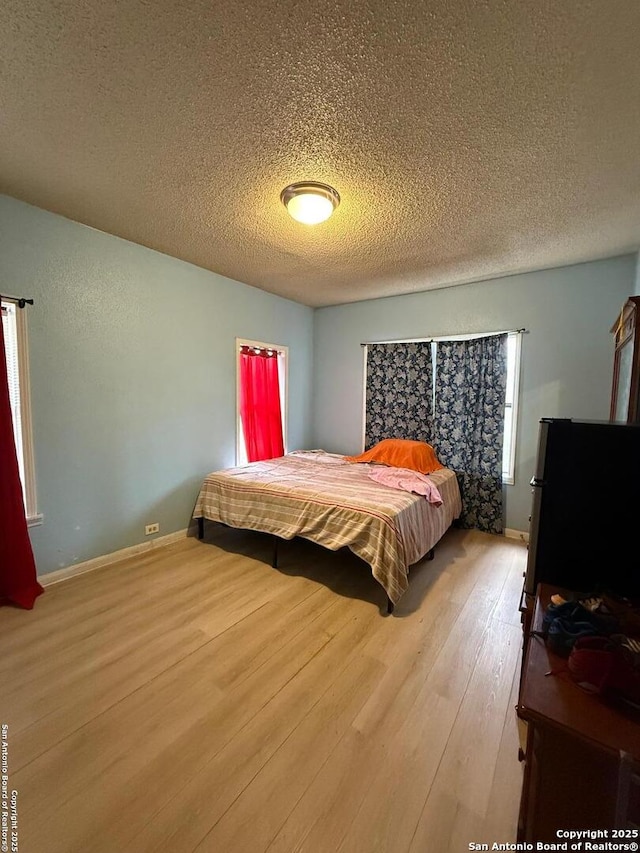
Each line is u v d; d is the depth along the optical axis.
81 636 1.96
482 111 1.38
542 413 3.31
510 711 1.53
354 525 2.43
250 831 1.09
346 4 1.01
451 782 1.24
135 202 2.16
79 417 2.58
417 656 1.85
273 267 3.24
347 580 2.63
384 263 3.07
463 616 2.21
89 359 2.61
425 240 2.59
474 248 2.73
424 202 2.07
